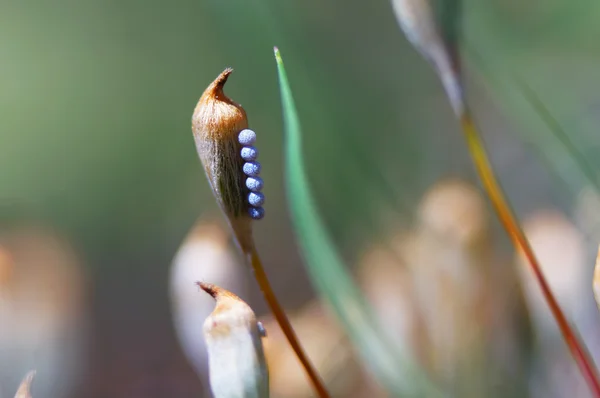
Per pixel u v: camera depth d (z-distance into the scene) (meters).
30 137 0.27
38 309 0.11
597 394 0.08
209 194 0.24
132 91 0.27
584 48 0.17
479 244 0.10
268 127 0.20
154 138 0.26
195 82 0.26
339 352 0.11
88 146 0.27
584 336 0.10
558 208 0.11
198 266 0.10
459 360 0.10
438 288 0.10
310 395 0.11
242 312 0.07
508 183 0.16
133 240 0.25
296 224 0.09
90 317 0.20
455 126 0.17
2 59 0.28
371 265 0.11
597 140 0.13
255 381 0.07
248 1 0.13
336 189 0.12
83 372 0.20
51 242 0.18
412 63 0.18
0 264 0.11
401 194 0.13
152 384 0.21
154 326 0.23
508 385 0.10
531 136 0.11
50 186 0.26
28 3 0.29
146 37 0.27
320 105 0.12
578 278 0.10
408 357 0.10
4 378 0.11
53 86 0.28
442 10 0.08
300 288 0.20
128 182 0.26
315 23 0.18
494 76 0.11
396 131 0.17
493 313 0.10
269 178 0.20
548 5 0.17
